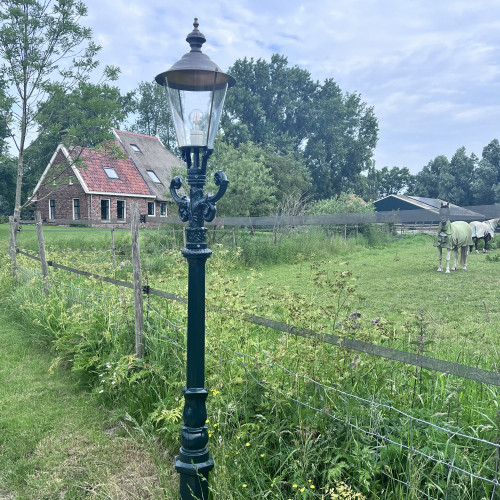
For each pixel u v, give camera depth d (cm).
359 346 258
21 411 424
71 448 360
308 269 1210
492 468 229
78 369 462
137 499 296
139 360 423
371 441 257
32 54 1062
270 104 5219
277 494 249
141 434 368
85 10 1089
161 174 3450
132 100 5641
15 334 659
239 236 1431
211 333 363
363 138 5322
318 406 287
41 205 3134
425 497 232
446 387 269
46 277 709
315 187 4828
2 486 317
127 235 1664
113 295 571
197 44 265
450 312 732
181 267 540
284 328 307
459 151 7300
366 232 2175
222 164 1789
